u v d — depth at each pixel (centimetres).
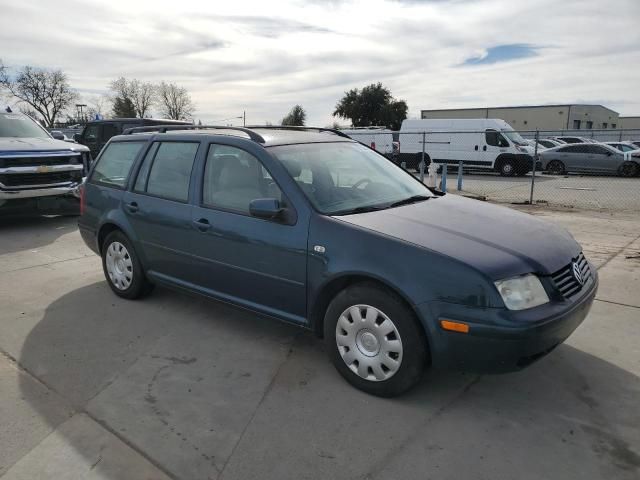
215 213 396
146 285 493
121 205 482
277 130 463
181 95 7594
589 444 276
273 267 360
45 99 6178
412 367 304
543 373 352
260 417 303
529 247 314
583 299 315
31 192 852
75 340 412
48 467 261
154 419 302
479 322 278
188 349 396
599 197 1352
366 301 315
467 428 291
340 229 328
